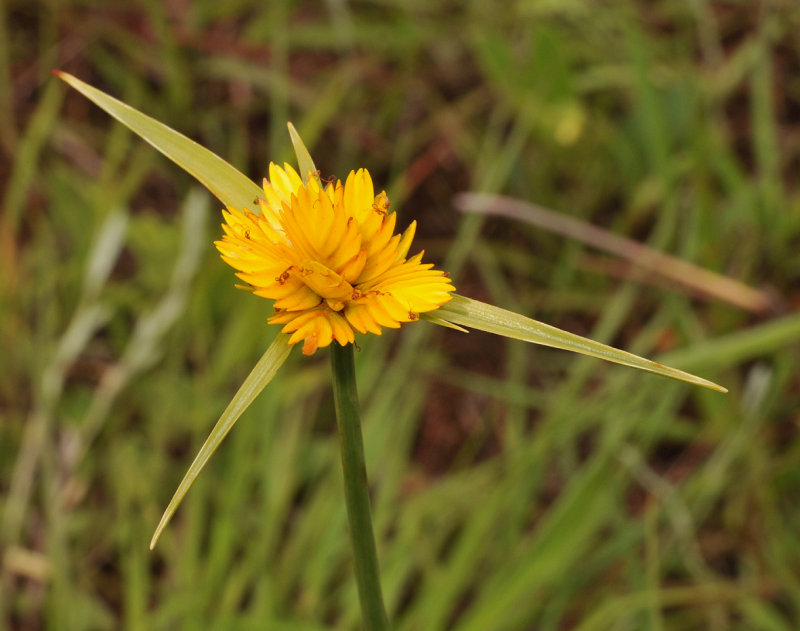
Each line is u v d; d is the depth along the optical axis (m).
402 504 0.41
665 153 0.43
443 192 0.50
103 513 0.39
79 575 0.37
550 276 0.47
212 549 0.34
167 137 0.25
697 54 0.53
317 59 0.53
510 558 0.34
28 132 0.47
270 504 0.35
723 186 0.48
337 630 0.33
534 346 0.46
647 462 0.42
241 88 0.51
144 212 0.48
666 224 0.42
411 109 0.51
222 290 0.42
